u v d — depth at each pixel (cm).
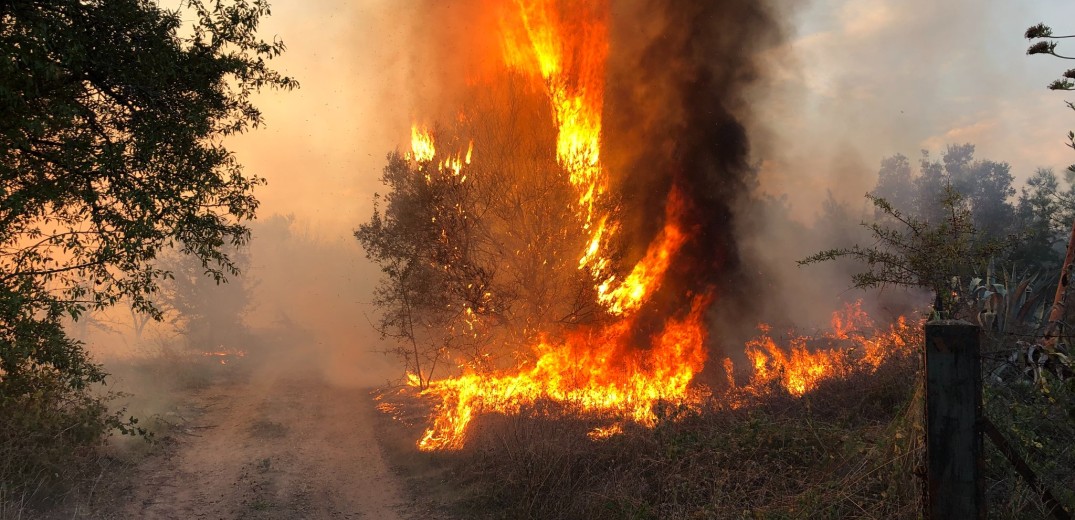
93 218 791
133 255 775
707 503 585
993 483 477
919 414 453
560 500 645
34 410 747
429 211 1352
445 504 720
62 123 751
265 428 1084
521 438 793
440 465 849
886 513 473
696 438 726
